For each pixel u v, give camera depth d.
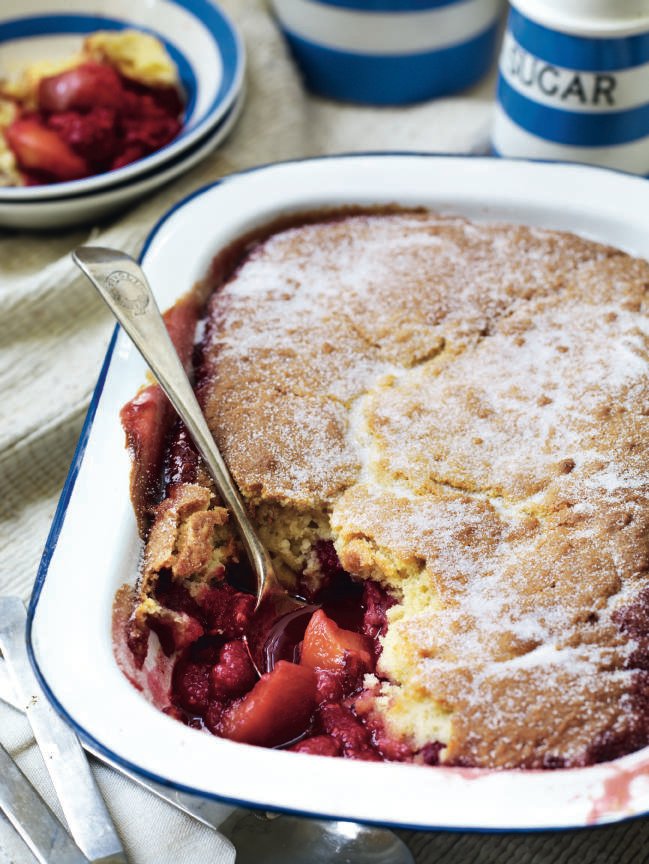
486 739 0.48
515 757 0.48
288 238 0.63
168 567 0.53
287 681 0.52
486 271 0.61
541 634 0.50
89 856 0.49
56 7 0.81
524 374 0.57
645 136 0.69
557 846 0.51
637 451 0.54
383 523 0.53
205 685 0.53
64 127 0.75
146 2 0.81
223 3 0.81
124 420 0.55
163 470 0.56
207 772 0.47
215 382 0.57
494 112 0.75
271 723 0.51
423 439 0.55
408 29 0.78
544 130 0.69
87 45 0.79
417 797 0.46
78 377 0.65
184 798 0.51
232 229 0.63
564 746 0.48
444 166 0.64
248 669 0.53
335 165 0.64
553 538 0.52
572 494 0.53
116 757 0.47
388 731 0.50
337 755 0.50
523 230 0.63
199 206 0.63
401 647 0.51
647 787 0.46
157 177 0.71
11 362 0.66
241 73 0.76
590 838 0.51
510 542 0.52
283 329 0.59
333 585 0.57
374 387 0.57
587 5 0.65
